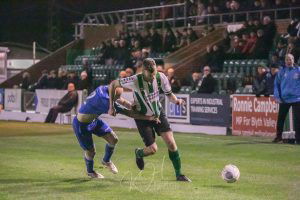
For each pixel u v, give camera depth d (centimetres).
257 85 2817
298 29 3397
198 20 4494
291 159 1905
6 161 1883
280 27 3875
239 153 2072
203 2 4450
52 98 3803
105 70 4312
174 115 3125
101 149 2252
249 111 2762
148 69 1392
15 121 3906
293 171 1658
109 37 5072
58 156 2017
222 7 4303
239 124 2811
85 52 5169
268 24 3588
